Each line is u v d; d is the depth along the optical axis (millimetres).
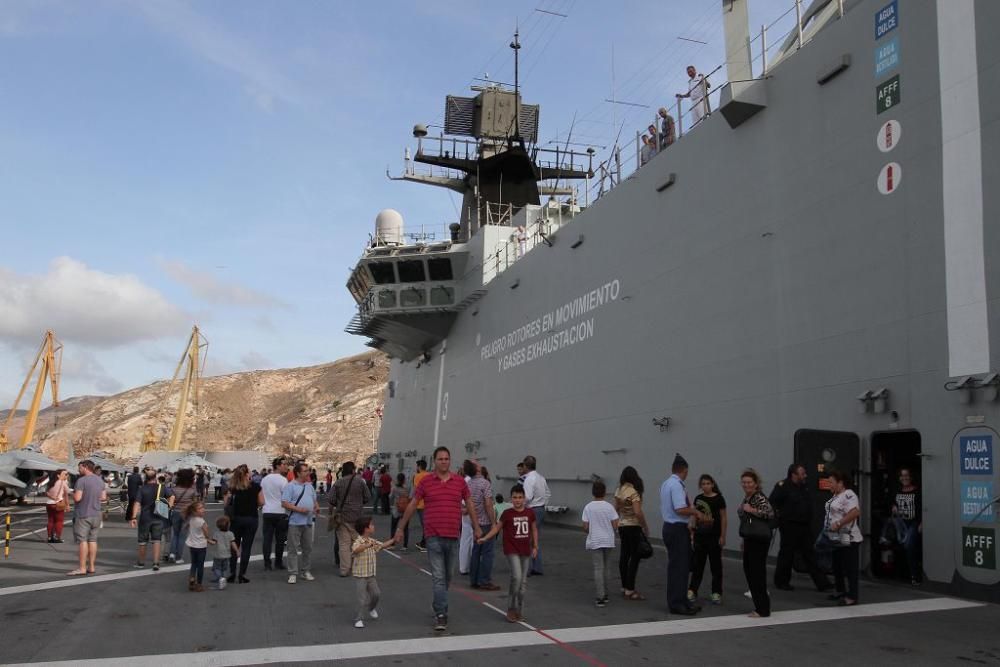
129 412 156000
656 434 17312
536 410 24250
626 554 10164
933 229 10617
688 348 16281
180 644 7562
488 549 11164
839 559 9531
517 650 7270
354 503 12609
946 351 10250
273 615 9109
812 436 11297
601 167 21969
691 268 16375
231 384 161250
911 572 10602
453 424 32406
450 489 8391
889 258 11320
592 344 20812
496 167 34156
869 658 6875
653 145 19469
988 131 9930
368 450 113000
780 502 10547
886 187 11477
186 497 13734
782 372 13391
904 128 11250
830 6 14812
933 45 10859
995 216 9734
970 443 9797
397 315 33250
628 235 19234
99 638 7840
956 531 9914
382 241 34094
